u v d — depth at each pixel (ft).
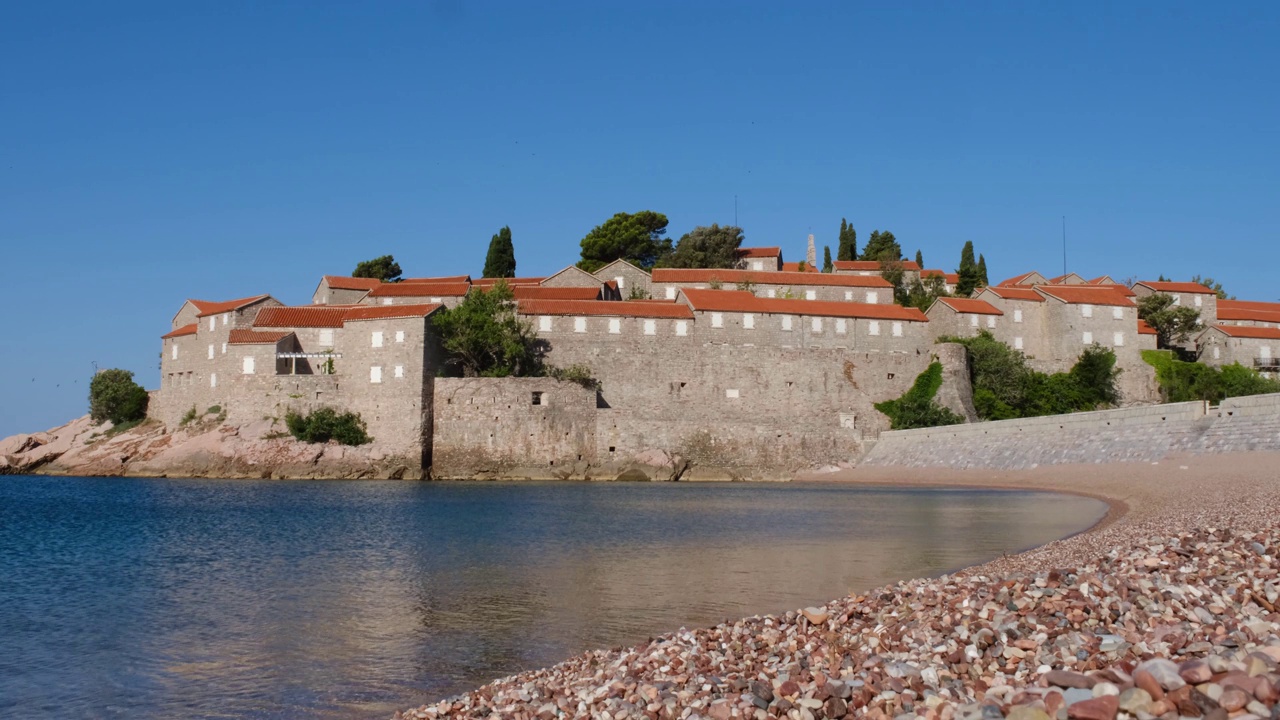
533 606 107.65
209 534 189.16
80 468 392.68
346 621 101.60
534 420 366.84
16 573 141.18
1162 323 467.11
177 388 413.18
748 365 389.80
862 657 59.06
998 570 105.81
